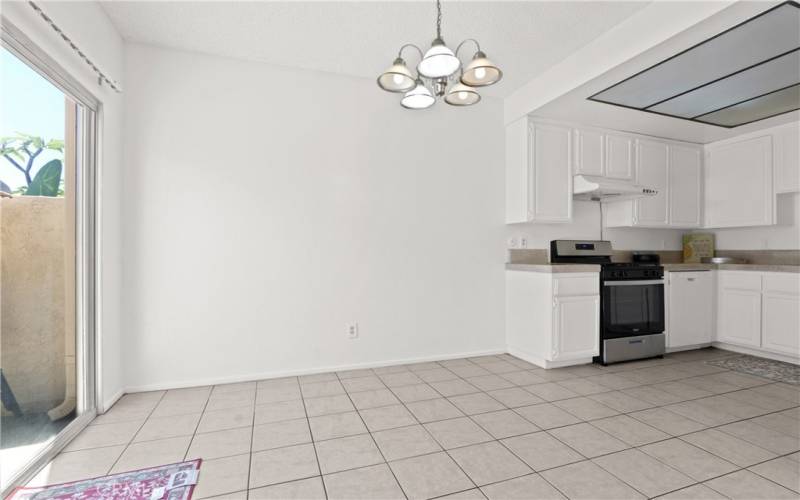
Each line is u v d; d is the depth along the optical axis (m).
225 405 2.56
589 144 3.79
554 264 3.57
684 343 3.86
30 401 1.86
